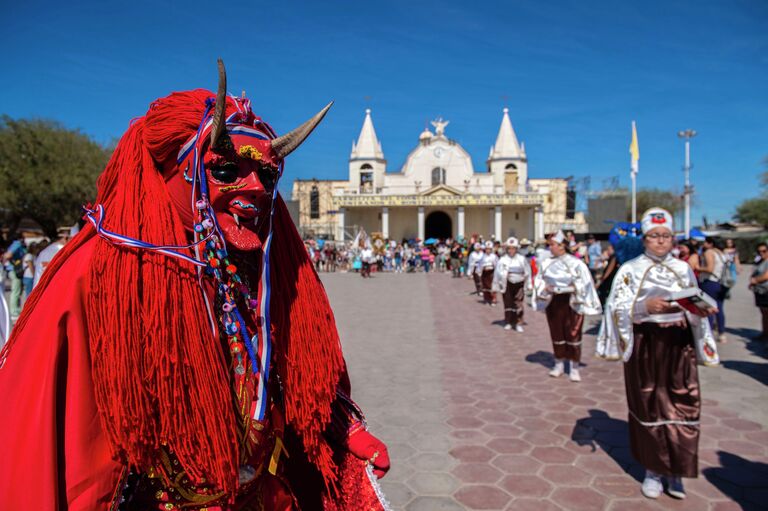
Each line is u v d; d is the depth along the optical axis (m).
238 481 1.19
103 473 1.04
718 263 8.40
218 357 1.16
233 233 1.19
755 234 37.41
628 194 56.41
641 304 3.30
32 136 28.47
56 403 1.02
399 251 33.41
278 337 1.32
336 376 1.35
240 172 1.20
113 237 1.09
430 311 13.33
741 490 3.45
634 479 3.63
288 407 1.30
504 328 10.37
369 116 54.44
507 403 5.39
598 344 3.63
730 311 12.43
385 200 48.69
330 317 1.40
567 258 6.16
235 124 1.21
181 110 1.21
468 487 3.54
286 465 1.59
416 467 3.86
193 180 1.17
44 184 28.17
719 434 4.42
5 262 12.94
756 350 7.83
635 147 18.17
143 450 1.05
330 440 1.52
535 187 52.31
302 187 54.44
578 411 5.09
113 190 1.23
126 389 1.02
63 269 1.12
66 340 1.05
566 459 3.97
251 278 1.33
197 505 1.23
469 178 52.56
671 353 3.22
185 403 1.07
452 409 5.21
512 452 4.11
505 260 10.13
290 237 1.39
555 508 3.26
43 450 0.98
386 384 6.19
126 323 1.04
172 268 1.12
